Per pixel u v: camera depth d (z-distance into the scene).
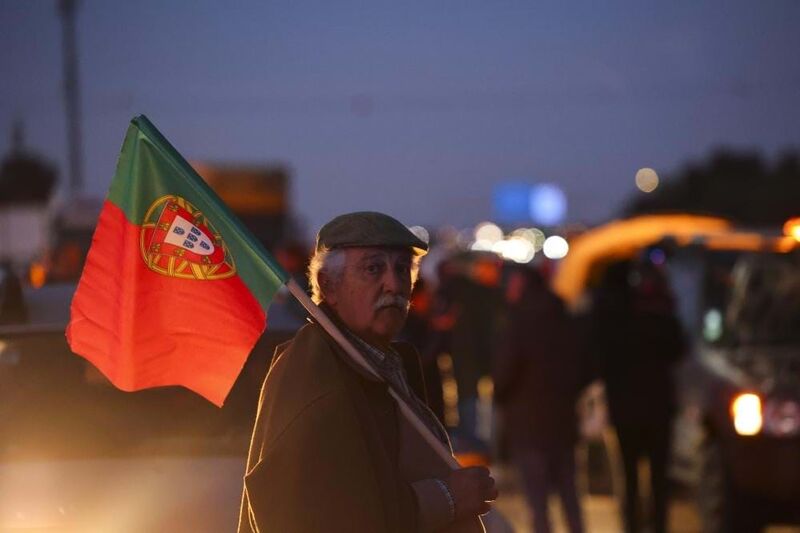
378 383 3.88
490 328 13.98
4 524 4.55
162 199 4.14
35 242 31.39
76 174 41.53
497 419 13.05
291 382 3.74
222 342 4.15
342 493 3.62
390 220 3.94
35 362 5.46
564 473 9.36
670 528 11.56
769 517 10.02
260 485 3.65
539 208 87.06
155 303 4.16
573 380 9.32
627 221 16.69
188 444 5.23
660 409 9.85
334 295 3.95
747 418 9.87
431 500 3.85
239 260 4.11
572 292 16.77
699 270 11.78
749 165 81.25
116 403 5.35
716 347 11.00
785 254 11.21
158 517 4.56
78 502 4.65
